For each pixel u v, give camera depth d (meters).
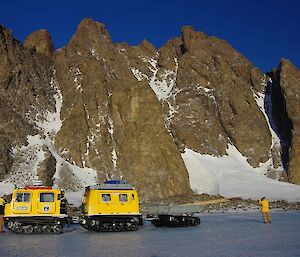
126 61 106.94
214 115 93.56
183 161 71.69
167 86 102.62
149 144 69.31
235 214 47.84
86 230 31.02
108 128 76.00
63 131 74.38
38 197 28.33
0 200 30.98
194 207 34.44
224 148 88.50
